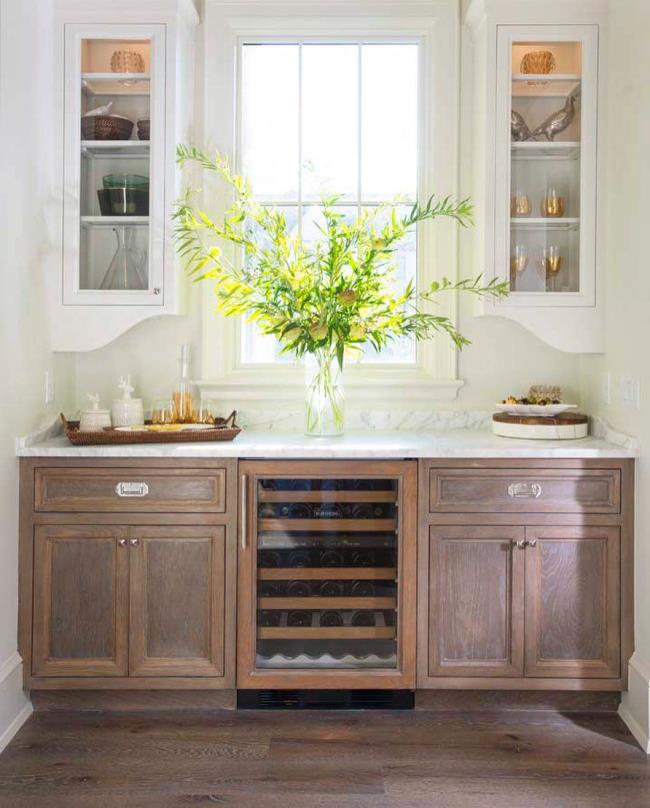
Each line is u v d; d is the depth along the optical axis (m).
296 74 3.28
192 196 3.19
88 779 2.28
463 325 3.25
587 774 2.33
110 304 2.96
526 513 2.67
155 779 2.28
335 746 2.48
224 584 2.67
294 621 2.71
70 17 2.94
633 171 2.68
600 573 2.68
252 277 2.99
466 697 2.74
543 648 2.68
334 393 2.96
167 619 2.67
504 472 2.67
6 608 2.55
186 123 3.11
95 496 2.66
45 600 2.66
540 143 2.99
